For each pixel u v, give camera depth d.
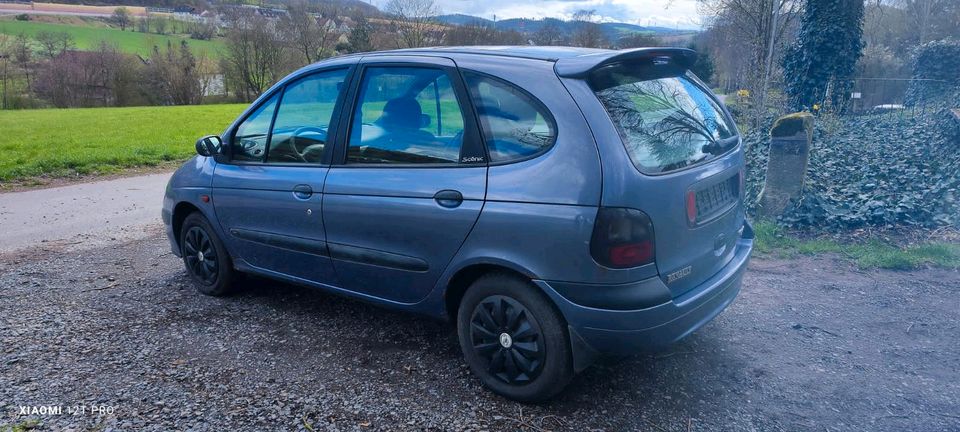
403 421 3.28
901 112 14.29
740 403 3.42
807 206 6.53
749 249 4.00
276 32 48.19
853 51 14.27
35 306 4.98
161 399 3.51
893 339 4.14
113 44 49.31
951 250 5.61
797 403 3.41
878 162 8.76
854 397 3.46
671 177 3.16
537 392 3.34
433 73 3.65
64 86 45.31
